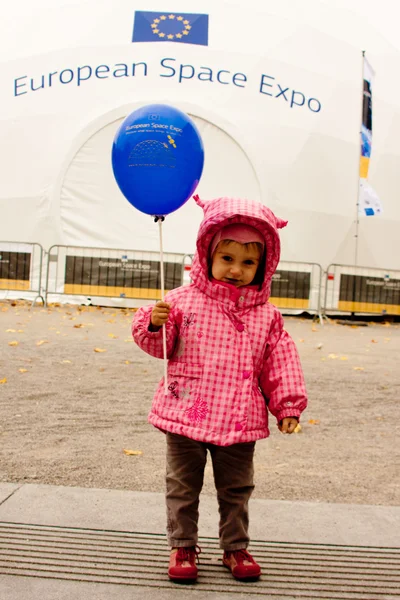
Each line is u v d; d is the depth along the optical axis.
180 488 3.15
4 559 3.20
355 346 12.11
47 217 17.25
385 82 20.03
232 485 3.17
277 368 3.21
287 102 18.03
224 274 3.23
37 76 18.02
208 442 3.07
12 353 9.29
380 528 3.77
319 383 8.35
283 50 18.36
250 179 17.66
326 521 3.84
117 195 17.55
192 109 17.45
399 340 13.58
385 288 17.50
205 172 17.61
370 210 18.36
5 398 6.75
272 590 3.02
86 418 6.16
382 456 5.39
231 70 17.88
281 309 16.66
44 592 2.91
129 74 17.70
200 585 3.04
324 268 17.88
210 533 3.62
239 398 3.12
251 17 18.52
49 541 3.42
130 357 9.52
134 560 3.26
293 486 4.56
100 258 16.22
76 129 17.45
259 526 3.73
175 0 18.34
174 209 3.79
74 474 4.59
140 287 16.28
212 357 3.16
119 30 18.11
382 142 19.31
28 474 4.54
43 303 16.20
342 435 6.03
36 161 17.48
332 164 18.16
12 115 17.89
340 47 19.09
